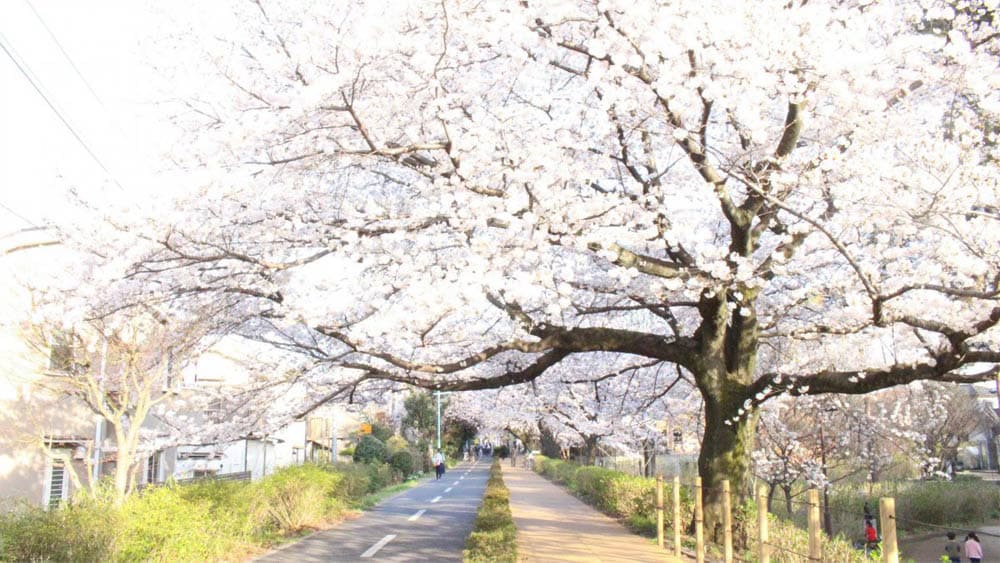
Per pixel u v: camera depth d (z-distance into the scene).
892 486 23.80
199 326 11.05
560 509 18.72
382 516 17.38
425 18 7.96
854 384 9.90
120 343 10.94
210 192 7.90
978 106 8.27
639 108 8.44
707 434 11.29
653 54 7.54
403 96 8.12
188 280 9.37
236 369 13.68
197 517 9.94
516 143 8.65
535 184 8.09
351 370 12.33
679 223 9.02
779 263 9.37
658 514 11.55
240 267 9.32
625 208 8.74
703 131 8.66
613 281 10.73
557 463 34.19
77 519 8.12
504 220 8.22
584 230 8.66
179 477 19.69
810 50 7.55
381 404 14.17
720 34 7.13
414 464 36.84
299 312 8.96
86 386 11.00
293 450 33.81
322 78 6.96
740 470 11.09
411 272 8.70
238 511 11.63
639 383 15.88
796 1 8.61
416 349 10.63
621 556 10.38
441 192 8.71
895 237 9.69
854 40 7.52
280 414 12.24
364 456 33.19
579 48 8.73
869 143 8.53
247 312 11.04
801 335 10.23
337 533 13.94
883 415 17.28
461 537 13.37
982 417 31.09
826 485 17.64
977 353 8.45
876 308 7.87
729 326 11.49
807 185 8.91
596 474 20.48
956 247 7.62
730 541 8.66
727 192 9.66
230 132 7.44
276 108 7.97
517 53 7.92
